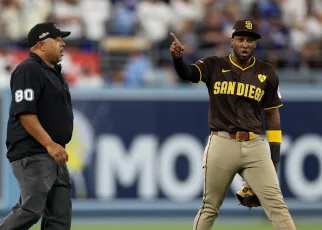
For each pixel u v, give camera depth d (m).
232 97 25.36
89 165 45.84
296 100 47.78
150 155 46.44
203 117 47.00
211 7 55.72
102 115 46.12
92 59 49.16
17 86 24.30
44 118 24.80
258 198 25.47
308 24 56.66
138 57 50.41
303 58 52.44
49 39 25.12
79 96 45.94
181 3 55.38
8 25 51.84
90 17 52.94
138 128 46.47
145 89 46.66
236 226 42.56
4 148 44.59
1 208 44.41
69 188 25.78
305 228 42.25
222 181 25.53
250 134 25.19
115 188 46.03
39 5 52.12
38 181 24.52
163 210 46.19
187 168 46.69
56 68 25.61
